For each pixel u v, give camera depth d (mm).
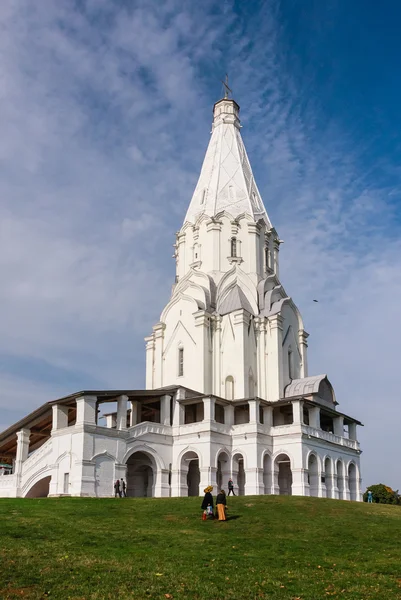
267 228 73562
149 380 67438
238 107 82062
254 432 53438
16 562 20875
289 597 18859
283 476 59062
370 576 21672
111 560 21906
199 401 54750
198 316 64312
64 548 23344
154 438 52844
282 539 27484
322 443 56500
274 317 64938
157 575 20297
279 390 62469
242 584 19906
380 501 75188
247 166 77625
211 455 52125
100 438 48000
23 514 29984
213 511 32719
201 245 70625
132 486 54500
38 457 51125
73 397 49094
